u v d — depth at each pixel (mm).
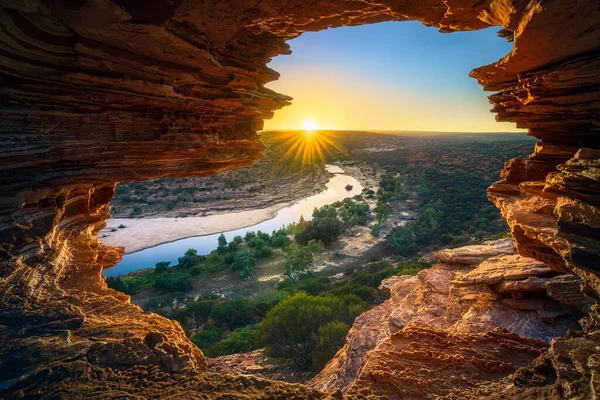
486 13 8859
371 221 90812
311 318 20297
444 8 9703
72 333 6680
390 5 9727
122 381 5438
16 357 5746
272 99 14836
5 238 8609
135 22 8242
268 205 112438
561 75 8039
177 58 10289
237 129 14938
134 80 9930
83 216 13305
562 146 9953
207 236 85062
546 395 5270
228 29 10258
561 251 7477
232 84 12828
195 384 5480
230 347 25625
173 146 12086
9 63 8062
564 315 11031
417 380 7641
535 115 10078
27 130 8805
